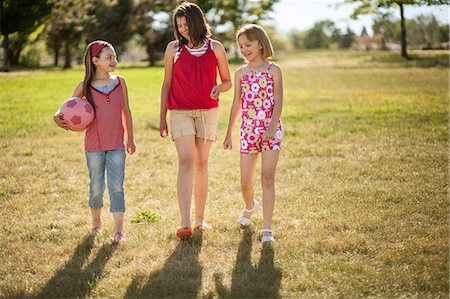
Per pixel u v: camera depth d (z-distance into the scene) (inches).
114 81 190.5
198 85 187.2
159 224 199.0
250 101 186.9
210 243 178.9
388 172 263.0
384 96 569.9
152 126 409.7
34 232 191.8
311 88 697.6
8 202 227.1
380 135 356.2
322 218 201.8
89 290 146.3
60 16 1492.4
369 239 180.1
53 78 887.7
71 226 198.1
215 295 141.8
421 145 321.1
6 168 283.0
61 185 253.1
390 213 203.6
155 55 1795.0
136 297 141.4
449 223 192.4
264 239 178.2
